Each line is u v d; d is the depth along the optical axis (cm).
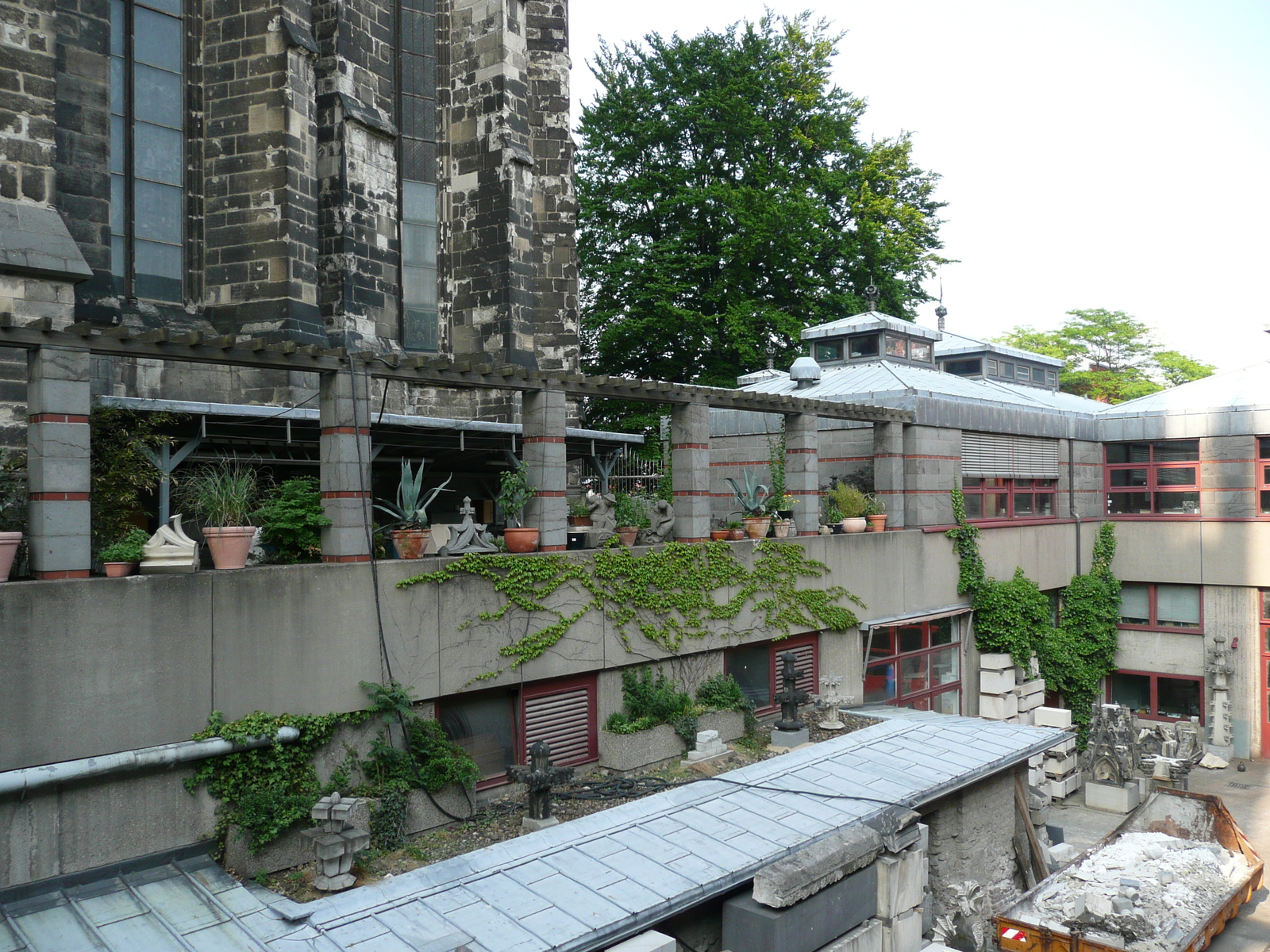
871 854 1141
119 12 1612
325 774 1059
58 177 1505
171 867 932
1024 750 1539
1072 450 2692
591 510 1560
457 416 2139
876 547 1958
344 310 1844
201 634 953
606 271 3788
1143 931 1416
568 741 1362
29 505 891
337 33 1852
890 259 4081
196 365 1664
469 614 1209
